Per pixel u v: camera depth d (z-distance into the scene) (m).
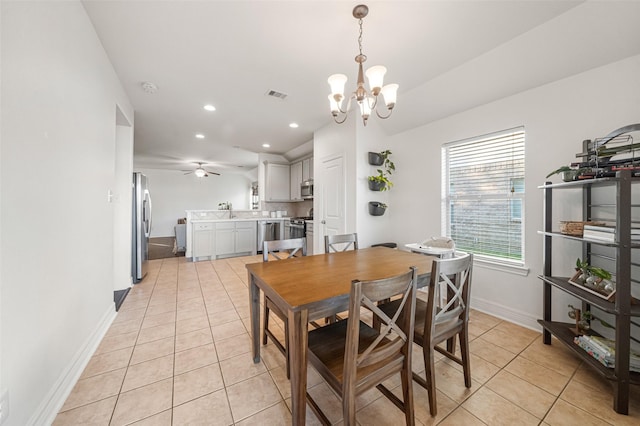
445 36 1.90
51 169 1.29
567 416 1.30
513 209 2.43
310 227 5.07
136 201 3.54
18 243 1.04
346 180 3.48
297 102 3.11
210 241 5.09
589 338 1.62
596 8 1.59
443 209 3.00
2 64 0.96
